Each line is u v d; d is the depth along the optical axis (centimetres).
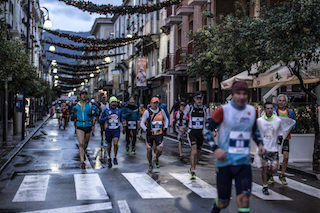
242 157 436
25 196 686
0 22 1224
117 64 5703
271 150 734
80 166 1038
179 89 3125
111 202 643
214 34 1845
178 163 1121
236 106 443
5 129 1598
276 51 1010
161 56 3503
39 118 4056
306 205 648
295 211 607
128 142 1336
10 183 807
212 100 2430
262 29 1184
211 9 2325
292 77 1112
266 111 741
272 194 729
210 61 1856
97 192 718
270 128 736
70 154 1309
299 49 938
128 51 5041
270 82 1233
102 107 1602
